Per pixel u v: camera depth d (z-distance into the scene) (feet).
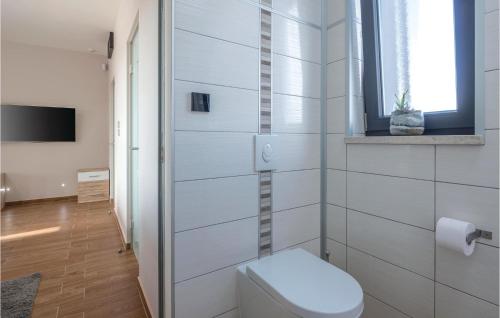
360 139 4.58
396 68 4.58
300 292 3.33
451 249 3.26
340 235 5.08
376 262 4.47
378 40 4.76
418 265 3.89
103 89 16.16
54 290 6.11
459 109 3.63
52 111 14.71
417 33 4.24
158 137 4.16
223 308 4.17
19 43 14.08
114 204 13.32
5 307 5.46
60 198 15.29
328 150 5.26
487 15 3.14
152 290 4.83
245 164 4.31
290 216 4.94
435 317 3.71
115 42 11.73
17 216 11.95
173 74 3.59
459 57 3.59
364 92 4.99
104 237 9.44
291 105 4.86
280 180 4.77
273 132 4.63
